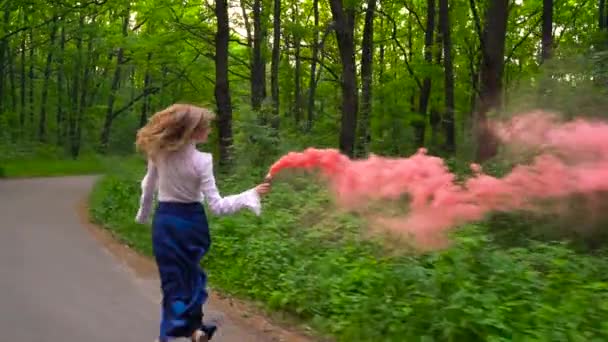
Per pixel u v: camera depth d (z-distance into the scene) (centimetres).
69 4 2795
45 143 4484
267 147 1570
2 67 4091
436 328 537
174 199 464
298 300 686
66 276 841
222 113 1905
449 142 2217
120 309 681
